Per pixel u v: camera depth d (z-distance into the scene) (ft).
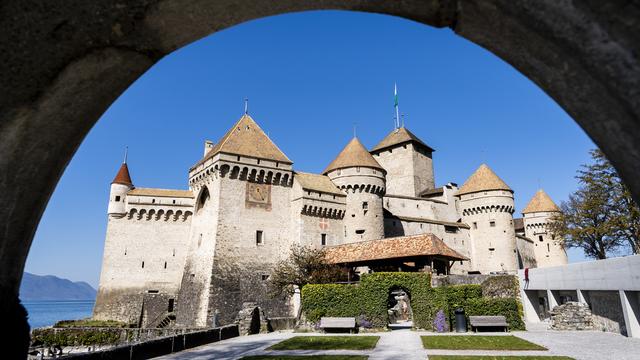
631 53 9.84
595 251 168.14
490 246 232.94
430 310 108.78
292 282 149.07
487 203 236.63
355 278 159.74
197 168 188.34
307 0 12.67
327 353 72.59
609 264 90.27
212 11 12.52
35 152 13.07
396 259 143.95
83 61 12.41
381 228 195.00
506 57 12.87
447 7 12.01
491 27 12.02
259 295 164.45
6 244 13.16
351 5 12.85
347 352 73.36
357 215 191.31
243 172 173.58
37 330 139.74
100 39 12.26
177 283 191.72
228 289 158.40
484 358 62.49
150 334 135.13
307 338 95.96
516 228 318.45
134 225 194.70
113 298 185.57
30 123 12.48
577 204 170.30
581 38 10.31
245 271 164.45
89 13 11.70
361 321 113.80
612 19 9.74
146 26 12.35
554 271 119.65
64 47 12.00
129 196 195.42
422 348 75.25
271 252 173.37
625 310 84.58
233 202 169.17
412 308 113.39
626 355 62.59
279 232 177.78
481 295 109.40
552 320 104.37
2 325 13.00
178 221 198.08
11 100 11.94
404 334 101.60
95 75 12.96
